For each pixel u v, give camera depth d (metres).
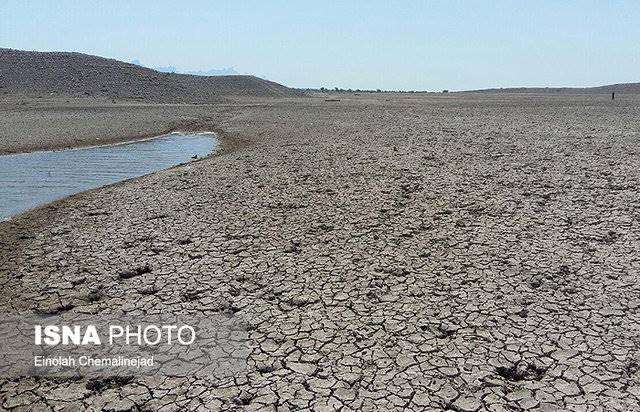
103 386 6.12
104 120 40.00
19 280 9.00
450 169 17.98
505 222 11.55
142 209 13.38
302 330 7.12
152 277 8.96
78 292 8.45
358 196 14.24
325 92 161.00
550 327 7.02
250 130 34.09
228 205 13.57
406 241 10.49
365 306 7.76
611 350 6.44
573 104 58.47
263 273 9.03
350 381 5.99
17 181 18.33
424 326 7.14
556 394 5.67
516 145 23.97
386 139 27.47
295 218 12.25
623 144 23.53
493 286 8.30
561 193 14.03
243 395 5.81
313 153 22.69
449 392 5.74
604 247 9.84
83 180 18.62
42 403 5.81
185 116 45.47
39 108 49.28
